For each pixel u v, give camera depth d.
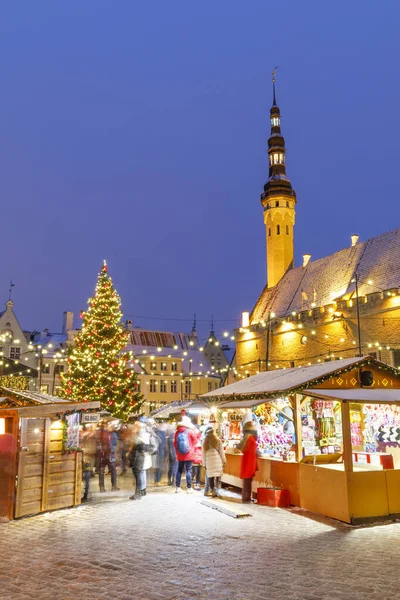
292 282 53.84
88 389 32.50
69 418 13.30
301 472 12.64
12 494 11.52
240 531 10.08
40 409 12.22
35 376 43.97
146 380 61.97
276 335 47.84
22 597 6.57
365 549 8.66
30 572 7.58
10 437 11.80
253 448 13.72
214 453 14.48
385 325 36.19
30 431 12.09
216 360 78.62
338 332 40.16
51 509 12.44
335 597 6.43
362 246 46.38
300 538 9.50
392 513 11.07
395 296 35.56
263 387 14.67
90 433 18.00
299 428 13.18
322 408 14.57
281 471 13.45
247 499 13.48
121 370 33.94
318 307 42.22
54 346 60.84
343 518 10.89
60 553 8.58
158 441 17.58
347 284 44.34
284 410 14.50
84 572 7.56
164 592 6.70
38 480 12.17
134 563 7.98
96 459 16.41
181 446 15.52
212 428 14.89
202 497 14.48
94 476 19.84
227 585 6.94
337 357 40.03
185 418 15.93
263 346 49.72
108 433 16.52
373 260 43.56
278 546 8.91
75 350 34.28
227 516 11.58
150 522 11.00
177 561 8.07
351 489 10.88
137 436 14.55
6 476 11.64
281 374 16.41
